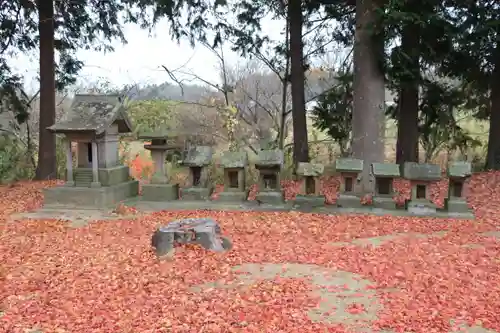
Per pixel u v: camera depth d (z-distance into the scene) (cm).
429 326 460
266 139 1788
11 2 1464
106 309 509
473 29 1259
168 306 514
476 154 1752
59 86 1667
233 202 1032
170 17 1507
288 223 876
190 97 1986
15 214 1016
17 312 506
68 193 1050
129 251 712
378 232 819
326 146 1897
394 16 1035
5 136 1684
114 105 1082
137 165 1642
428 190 944
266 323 468
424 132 1554
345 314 495
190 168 1081
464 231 816
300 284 575
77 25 1611
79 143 1089
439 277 590
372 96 1134
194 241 704
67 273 625
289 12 1529
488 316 479
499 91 1469
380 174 944
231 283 582
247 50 1688
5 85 1522
